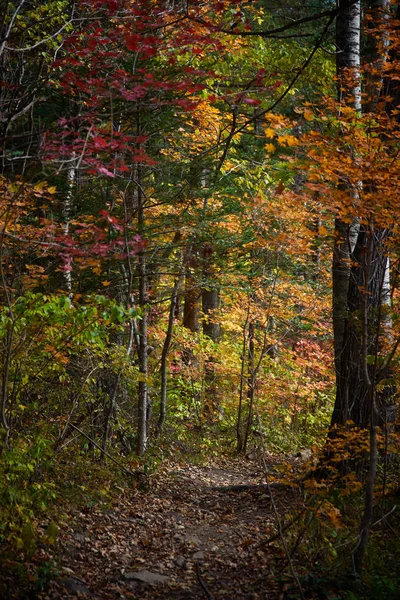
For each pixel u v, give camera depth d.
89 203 9.26
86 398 9.35
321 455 7.12
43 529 6.50
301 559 6.33
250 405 14.95
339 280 9.49
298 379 15.91
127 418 11.83
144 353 11.30
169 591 5.88
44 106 8.88
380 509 7.35
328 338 16.09
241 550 7.00
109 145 5.88
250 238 10.95
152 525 7.92
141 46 6.41
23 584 5.23
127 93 6.26
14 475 6.41
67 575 5.77
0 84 6.67
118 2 6.52
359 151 5.74
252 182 15.10
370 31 6.55
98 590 5.75
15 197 5.86
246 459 14.37
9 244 7.51
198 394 16.58
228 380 16.91
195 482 11.03
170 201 10.26
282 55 12.41
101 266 9.50
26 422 8.16
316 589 5.56
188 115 10.55
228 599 5.65
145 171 10.57
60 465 8.47
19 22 8.31
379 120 6.11
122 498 8.82
